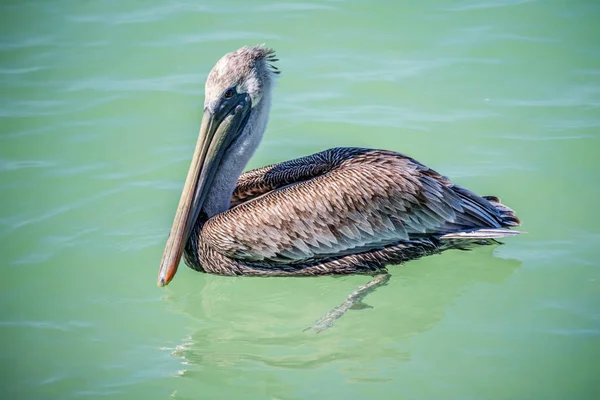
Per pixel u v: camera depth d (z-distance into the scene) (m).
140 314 12.61
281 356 11.77
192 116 16.89
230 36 18.97
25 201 14.72
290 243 12.86
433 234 12.98
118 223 14.31
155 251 13.77
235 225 12.88
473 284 13.14
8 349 11.72
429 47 18.59
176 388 11.06
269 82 13.40
